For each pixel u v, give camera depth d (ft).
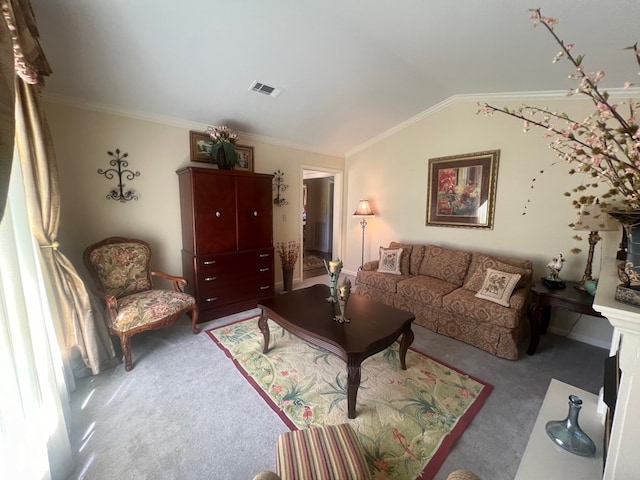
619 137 2.54
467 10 6.05
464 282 10.48
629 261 2.51
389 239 14.62
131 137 9.48
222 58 7.61
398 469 4.56
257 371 7.18
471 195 11.21
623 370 2.43
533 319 7.98
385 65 8.50
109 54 6.94
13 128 2.57
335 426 4.22
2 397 3.34
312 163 15.15
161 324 7.80
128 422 5.51
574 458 3.51
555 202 9.33
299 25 6.68
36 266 4.91
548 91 9.02
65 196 8.41
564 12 5.62
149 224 10.09
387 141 14.20
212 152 10.34
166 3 5.76
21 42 3.87
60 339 6.24
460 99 11.05
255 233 11.29
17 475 3.49
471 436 5.23
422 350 8.35
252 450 4.91
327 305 7.71
